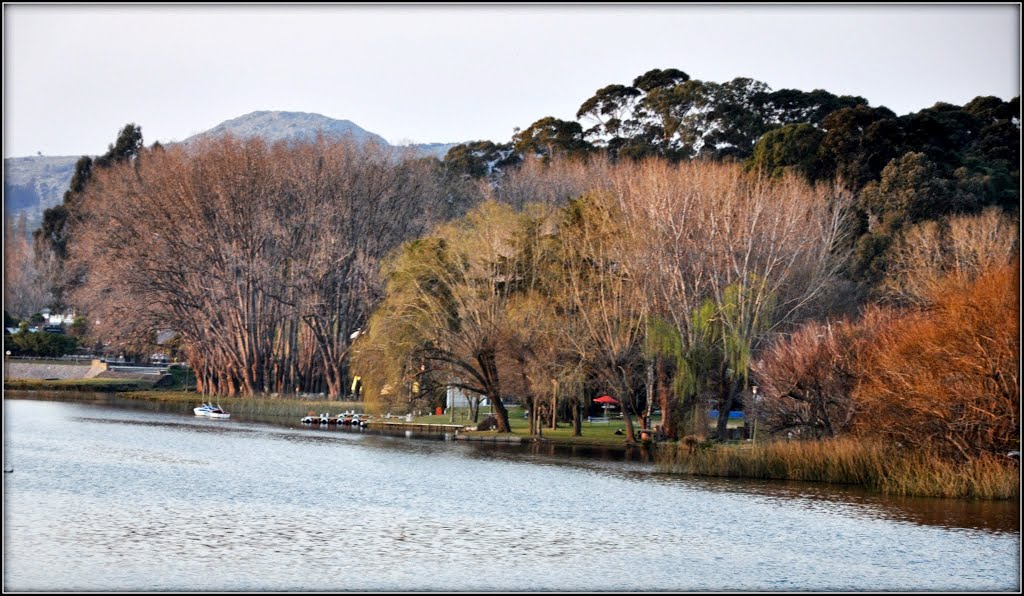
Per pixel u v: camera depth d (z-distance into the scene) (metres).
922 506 64.56
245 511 60.38
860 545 54.81
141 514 58.44
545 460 88.38
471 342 107.00
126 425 114.69
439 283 109.69
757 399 88.50
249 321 160.00
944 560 52.00
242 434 108.69
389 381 113.19
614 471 80.88
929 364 70.19
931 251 124.69
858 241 134.38
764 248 105.25
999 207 137.38
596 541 55.00
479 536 55.50
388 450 94.69
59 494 63.91
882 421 73.94
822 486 72.75
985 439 69.88
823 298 108.81
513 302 106.88
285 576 46.72
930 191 137.50
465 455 91.62
